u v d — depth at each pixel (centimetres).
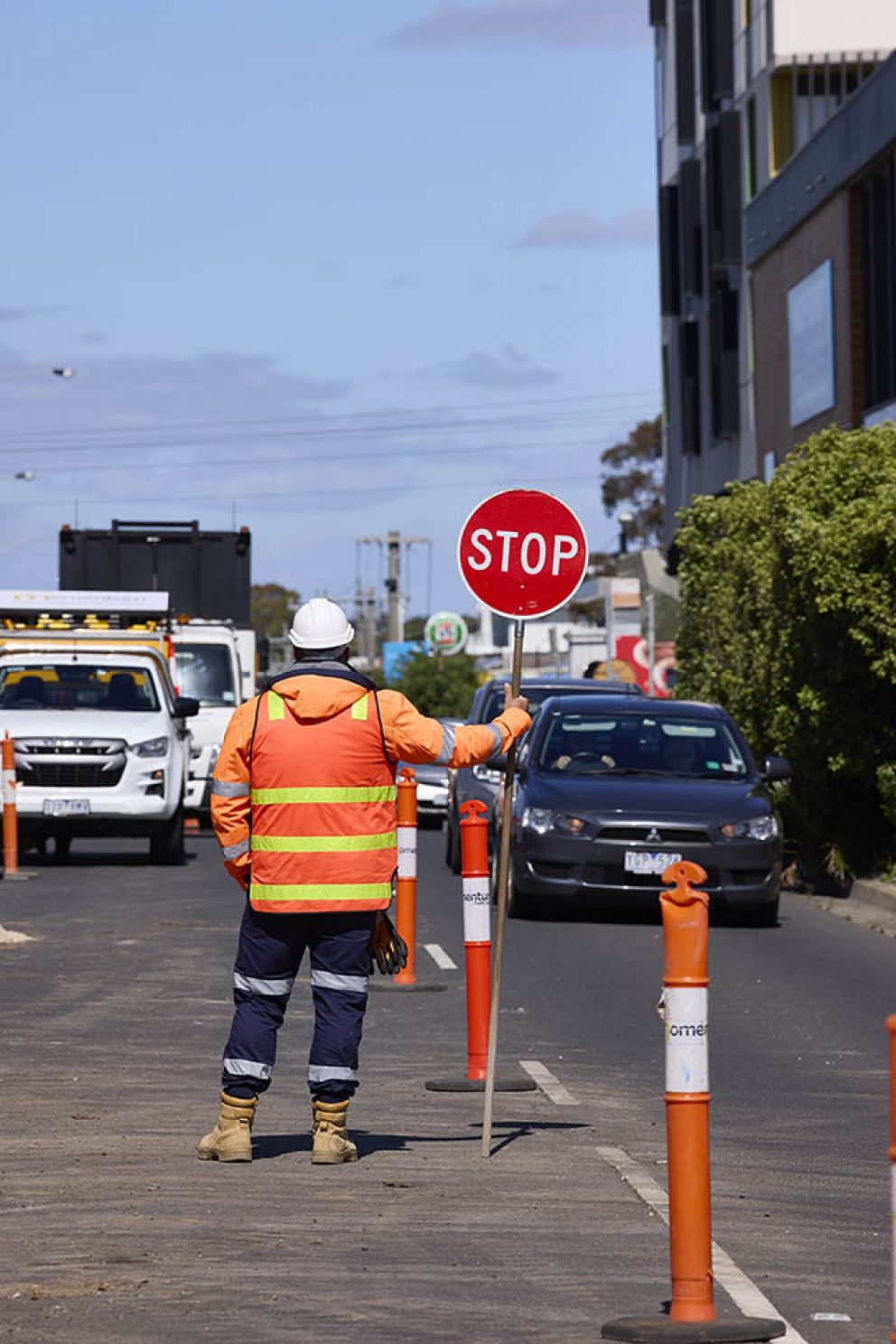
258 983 2152
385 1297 1616
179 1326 1533
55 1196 1964
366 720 2138
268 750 2128
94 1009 3278
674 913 1485
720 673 7019
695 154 12519
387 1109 2483
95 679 6344
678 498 13450
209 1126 2338
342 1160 2145
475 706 6325
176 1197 1964
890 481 5484
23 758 5991
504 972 3775
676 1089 1491
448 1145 2255
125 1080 2639
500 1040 3034
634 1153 2225
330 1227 1847
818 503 5550
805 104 10656
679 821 4531
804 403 9769
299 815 2120
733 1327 1487
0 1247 1764
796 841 5884
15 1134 2284
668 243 13262
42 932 4316
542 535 2408
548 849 4541
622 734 4906
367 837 2138
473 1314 1568
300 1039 3034
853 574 5250
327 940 2142
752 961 4009
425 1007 3369
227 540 8831
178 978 3641
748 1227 1889
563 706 5006
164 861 6191
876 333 8738
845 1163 2203
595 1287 1650
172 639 7656
